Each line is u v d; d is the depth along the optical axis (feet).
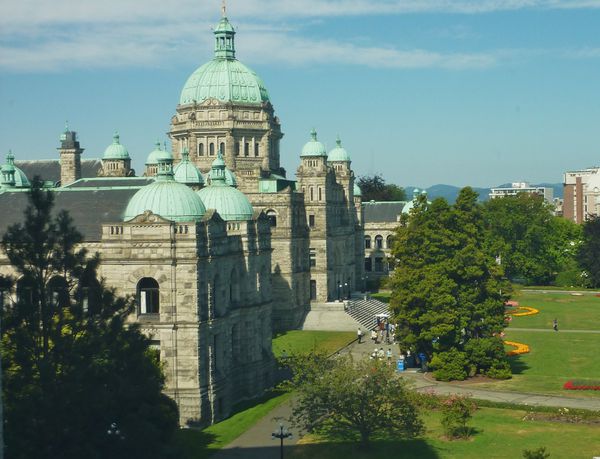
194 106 497.87
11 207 307.17
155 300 250.78
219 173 315.17
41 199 202.69
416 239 326.03
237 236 284.61
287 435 208.13
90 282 203.41
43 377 181.37
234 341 286.05
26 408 176.14
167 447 204.74
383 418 223.30
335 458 218.18
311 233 474.08
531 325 446.60
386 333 399.24
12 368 190.80
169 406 215.51
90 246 250.16
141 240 246.47
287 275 436.35
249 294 291.38
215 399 253.44
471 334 316.40
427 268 314.14
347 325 436.35
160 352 246.88
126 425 189.67
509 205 649.61
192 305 245.04
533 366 334.24
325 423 229.66
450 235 318.24
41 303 199.21
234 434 241.35
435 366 306.14
